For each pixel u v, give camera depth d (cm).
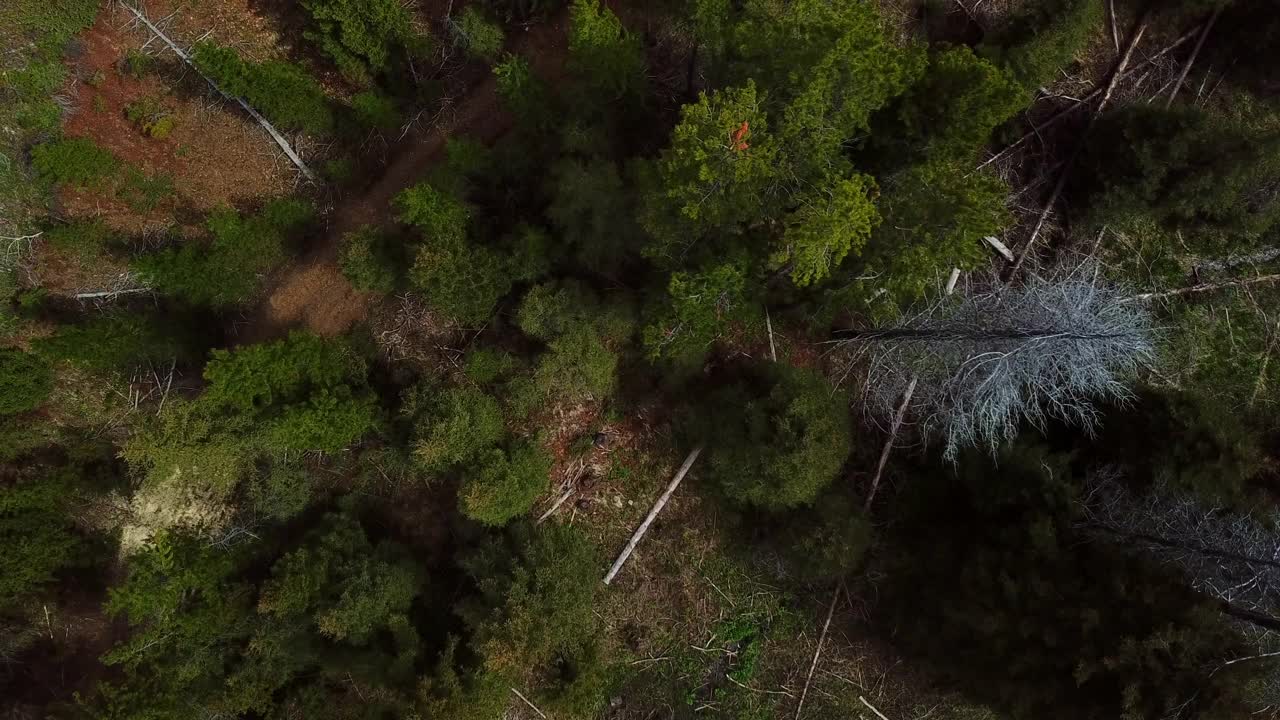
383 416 1709
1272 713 1384
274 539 1789
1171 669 1096
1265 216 1502
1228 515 1332
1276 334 1602
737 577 1700
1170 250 1623
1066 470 1390
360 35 1786
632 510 1727
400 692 1503
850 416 1600
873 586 1638
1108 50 1652
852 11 1245
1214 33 1620
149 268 1791
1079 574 1258
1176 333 1617
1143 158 1434
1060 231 1631
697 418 1606
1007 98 1240
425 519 1803
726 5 1376
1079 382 1356
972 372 1431
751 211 1230
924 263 1201
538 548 1593
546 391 1653
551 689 1597
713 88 1419
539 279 1622
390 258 1730
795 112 1170
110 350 1783
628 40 1495
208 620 1602
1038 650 1219
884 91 1245
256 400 1648
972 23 1652
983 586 1309
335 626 1518
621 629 1734
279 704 1650
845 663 1669
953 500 1530
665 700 1711
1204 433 1320
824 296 1434
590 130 1538
